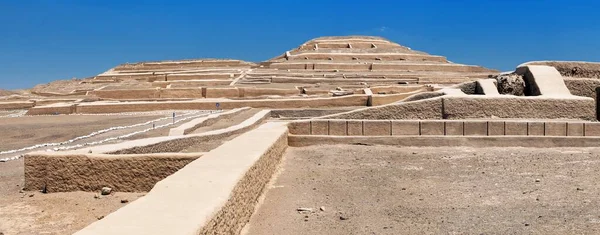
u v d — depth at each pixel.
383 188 9.55
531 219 7.28
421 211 7.94
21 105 39.41
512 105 15.20
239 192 6.51
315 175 10.72
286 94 40.34
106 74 63.75
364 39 67.88
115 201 9.47
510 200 8.42
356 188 9.56
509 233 6.70
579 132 14.00
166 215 4.76
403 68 53.44
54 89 58.38
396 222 7.39
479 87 17.91
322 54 57.75
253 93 41.16
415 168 11.31
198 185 6.07
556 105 15.21
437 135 14.23
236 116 26.39
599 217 7.22
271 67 54.78
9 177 11.20
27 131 19.86
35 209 8.90
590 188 9.02
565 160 11.76
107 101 38.00
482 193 8.97
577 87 18.03
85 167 10.12
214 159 8.09
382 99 33.09
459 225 7.14
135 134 17.73
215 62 65.06
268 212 7.89
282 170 11.27
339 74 49.03
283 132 13.11
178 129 16.86
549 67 17.94
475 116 15.12
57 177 10.12
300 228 7.11
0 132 19.56
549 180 9.78
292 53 62.41
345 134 14.63
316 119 14.94
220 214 5.24
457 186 9.57
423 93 17.47
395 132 14.41
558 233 6.62
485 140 13.93
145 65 67.00
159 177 10.09
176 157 10.08
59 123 23.56
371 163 11.93
